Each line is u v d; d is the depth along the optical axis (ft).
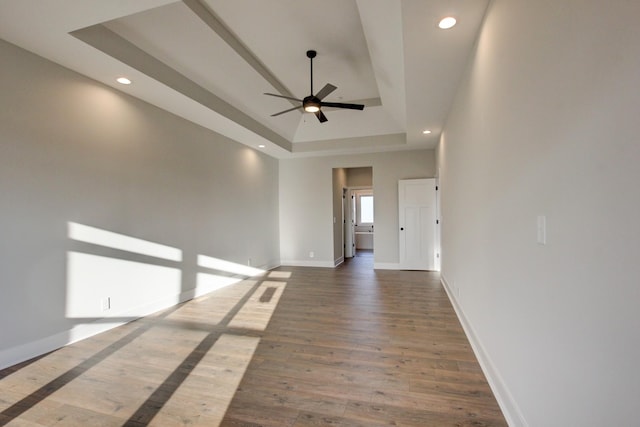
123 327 10.96
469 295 9.71
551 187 4.06
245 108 15.48
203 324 11.27
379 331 10.49
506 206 5.92
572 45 3.48
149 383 7.38
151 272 12.53
